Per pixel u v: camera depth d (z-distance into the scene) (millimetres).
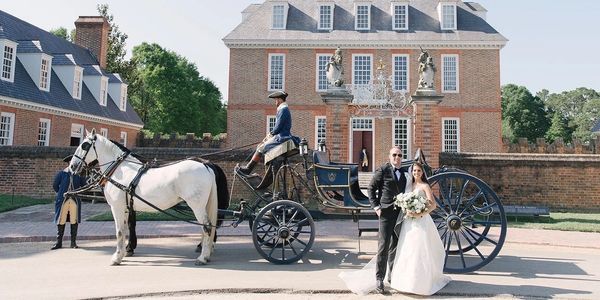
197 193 7363
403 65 27172
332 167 7656
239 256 8305
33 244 9578
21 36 25391
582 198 16875
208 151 16844
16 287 5934
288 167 7906
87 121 27734
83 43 33375
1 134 21250
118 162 7754
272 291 5832
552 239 10523
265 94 27312
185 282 6203
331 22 28062
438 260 6020
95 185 7867
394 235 6367
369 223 13250
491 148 26188
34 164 17125
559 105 85062
